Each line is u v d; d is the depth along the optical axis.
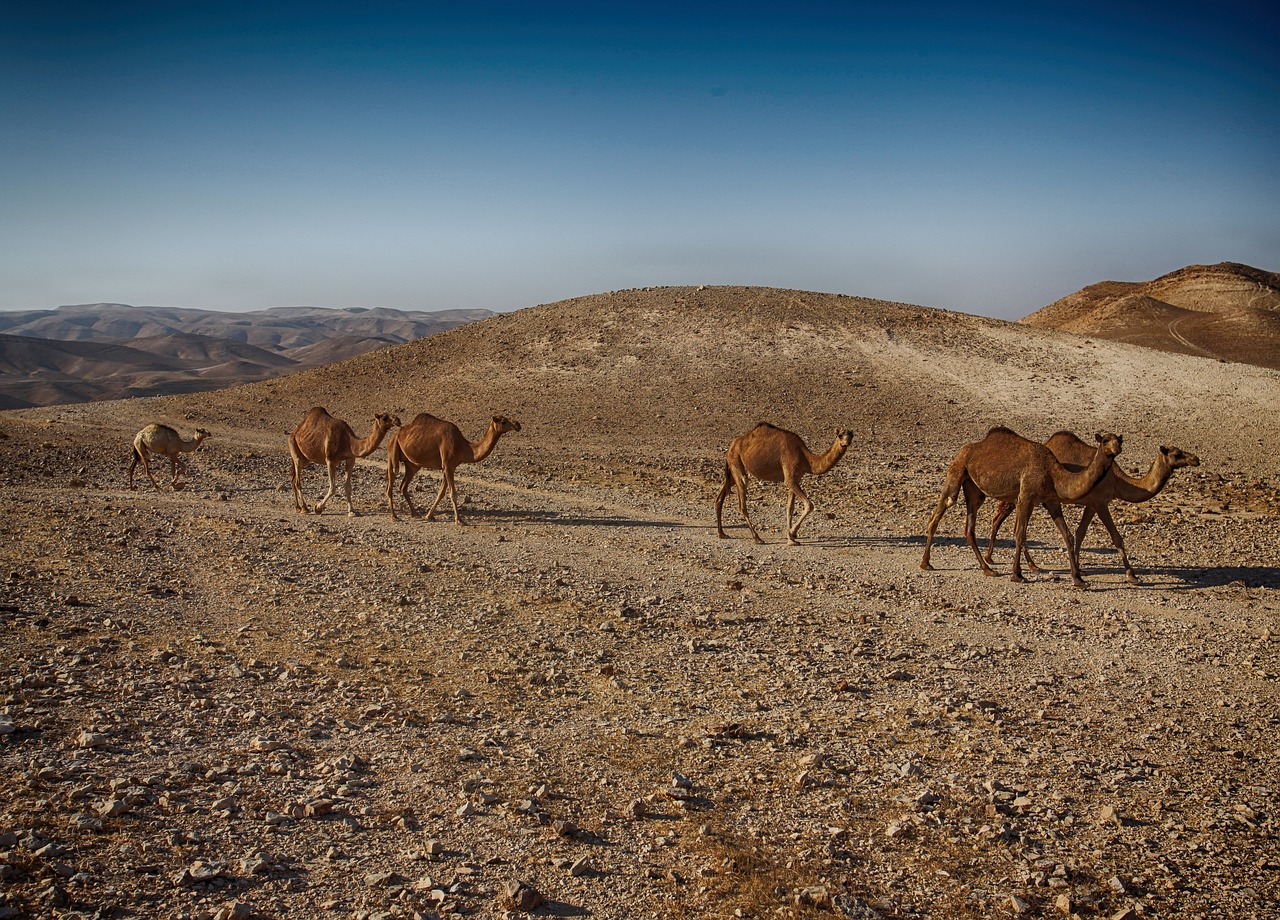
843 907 5.25
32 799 5.75
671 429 43.03
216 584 11.93
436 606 11.46
